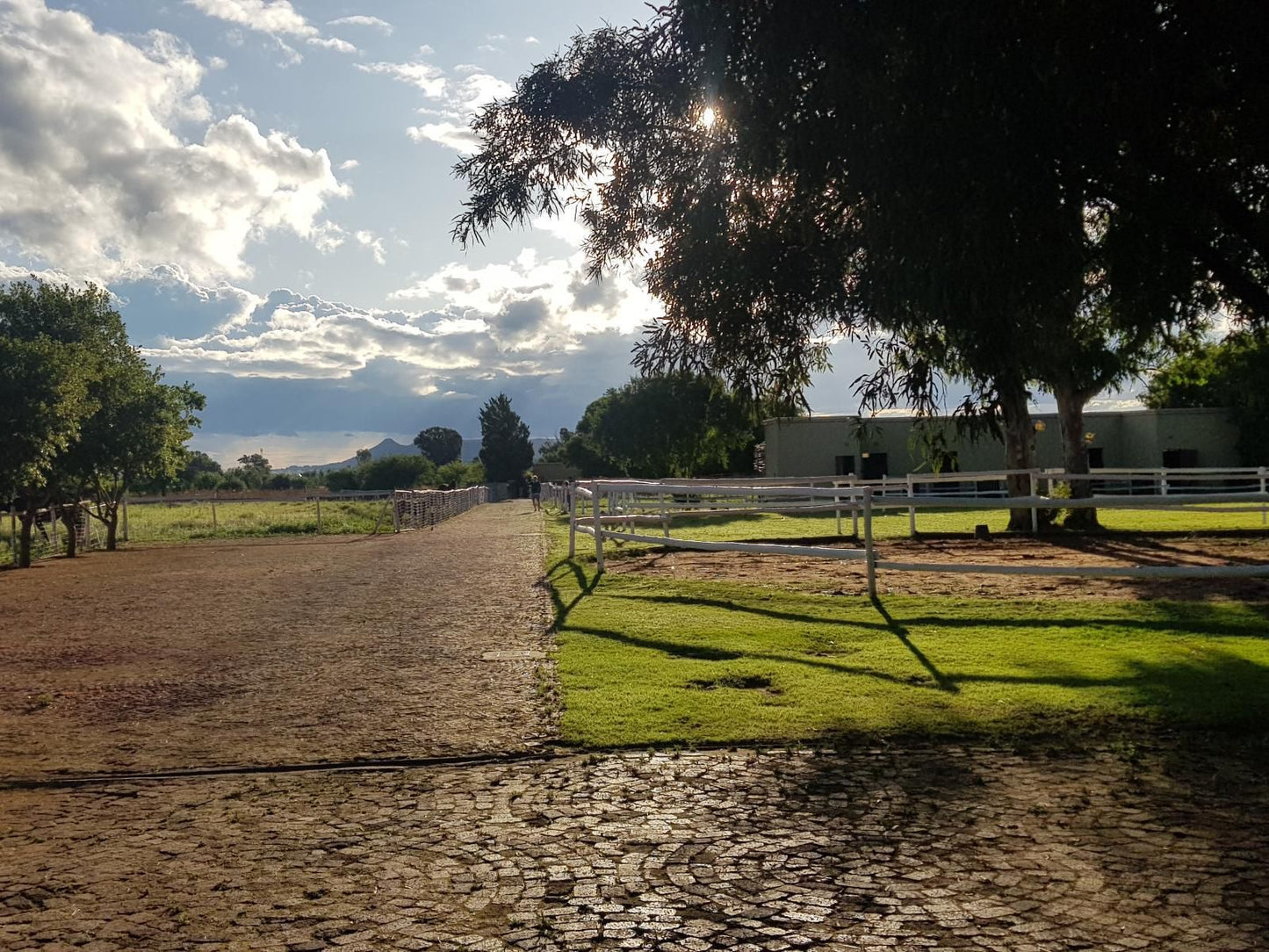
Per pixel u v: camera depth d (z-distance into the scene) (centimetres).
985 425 648
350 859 413
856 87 593
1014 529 2064
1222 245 692
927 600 1041
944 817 443
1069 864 387
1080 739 558
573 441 8375
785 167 664
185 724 663
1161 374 2241
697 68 680
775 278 722
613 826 443
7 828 461
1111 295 694
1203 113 648
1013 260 585
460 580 1543
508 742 586
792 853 407
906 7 577
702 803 472
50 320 2838
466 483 10019
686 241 769
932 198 584
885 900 359
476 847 423
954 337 653
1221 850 397
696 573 1414
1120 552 1491
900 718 604
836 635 883
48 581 1833
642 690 696
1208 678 675
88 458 2616
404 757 565
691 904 361
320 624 1112
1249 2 556
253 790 513
